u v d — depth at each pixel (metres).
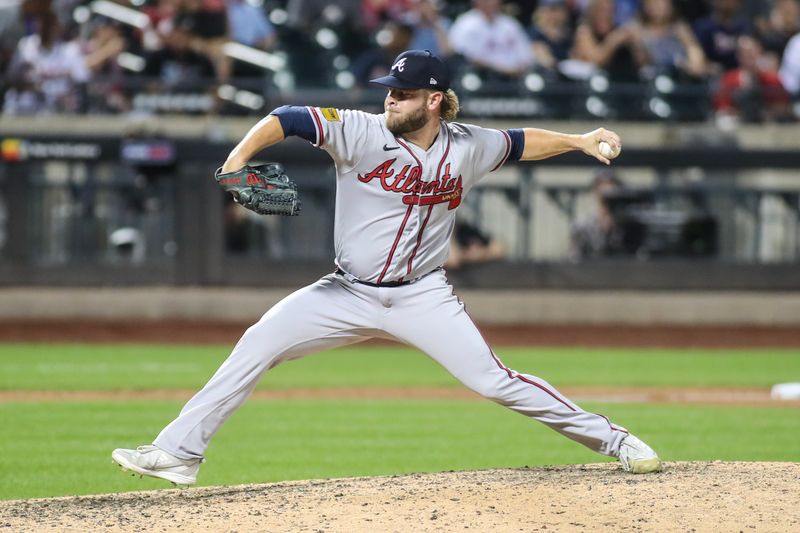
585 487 19.47
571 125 63.19
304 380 47.22
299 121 18.23
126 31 64.75
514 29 64.06
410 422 35.88
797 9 68.75
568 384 45.31
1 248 62.91
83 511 18.80
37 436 32.06
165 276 63.75
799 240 64.56
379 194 18.75
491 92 62.88
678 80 64.88
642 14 66.56
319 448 30.55
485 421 36.22
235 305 63.59
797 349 58.94
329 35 65.06
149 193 63.31
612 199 64.00
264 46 65.81
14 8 65.31
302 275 63.91
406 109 18.42
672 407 38.84
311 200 63.62
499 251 64.31
